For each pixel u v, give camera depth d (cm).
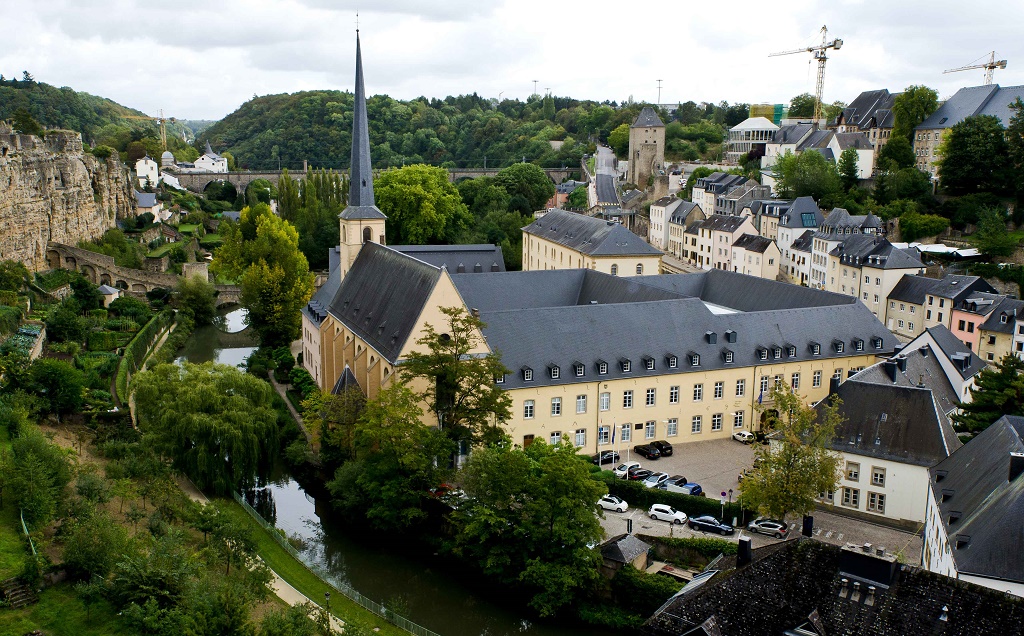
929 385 9944
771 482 7650
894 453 8275
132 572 5700
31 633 5466
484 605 7538
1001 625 4628
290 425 10669
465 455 9188
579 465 7362
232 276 18225
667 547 7631
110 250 18338
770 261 18588
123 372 11581
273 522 8956
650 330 10400
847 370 11200
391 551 8444
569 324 10119
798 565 5250
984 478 6481
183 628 5234
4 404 8800
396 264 10769
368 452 8831
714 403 10544
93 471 7669
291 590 7200
